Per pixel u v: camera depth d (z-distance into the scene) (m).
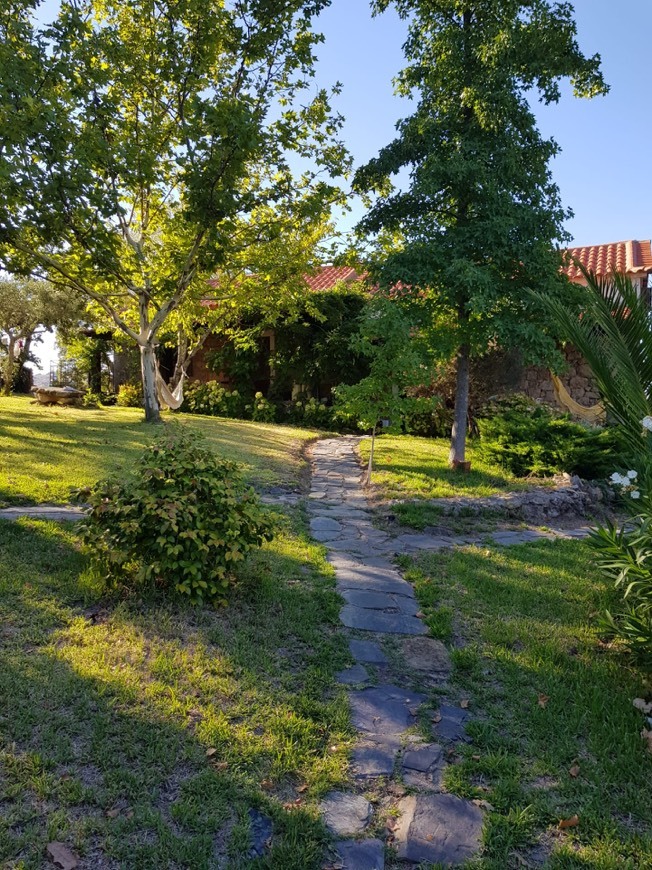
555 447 9.76
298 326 16.12
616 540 4.24
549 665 3.77
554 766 2.83
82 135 8.63
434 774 2.76
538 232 8.67
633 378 3.95
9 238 9.37
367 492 8.79
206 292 12.88
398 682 3.57
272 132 9.88
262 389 18.45
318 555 5.75
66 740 2.62
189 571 4.06
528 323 8.62
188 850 2.15
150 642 3.60
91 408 17.34
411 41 9.36
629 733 3.09
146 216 11.62
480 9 8.73
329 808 2.49
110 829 2.21
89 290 11.20
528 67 8.59
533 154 8.95
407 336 8.78
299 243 12.00
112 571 4.18
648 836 2.41
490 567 5.73
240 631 3.92
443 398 14.61
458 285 8.33
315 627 4.18
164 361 20.00
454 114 8.91
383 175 9.68
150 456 4.59
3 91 7.41
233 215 9.41
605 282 4.00
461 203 9.14
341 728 3.03
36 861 2.03
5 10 8.24
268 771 2.64
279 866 2.15
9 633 3.48
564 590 5.19
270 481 8.79
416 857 2.28
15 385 26.25
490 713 3.27
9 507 6.09
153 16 10.03
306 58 10.07
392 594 4.93
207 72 10.19
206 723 2.88
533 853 2.32
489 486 9.11
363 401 9.03
